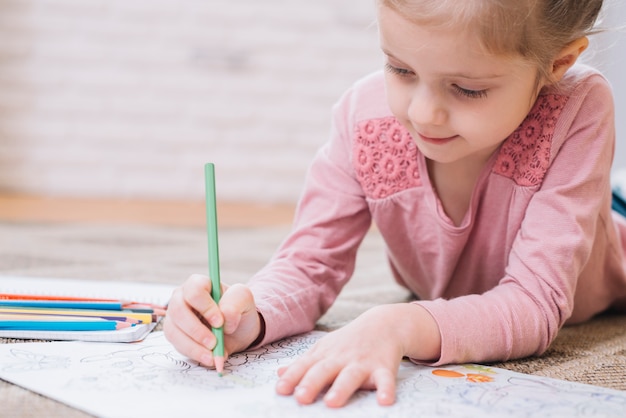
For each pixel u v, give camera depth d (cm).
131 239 179
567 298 78
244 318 72
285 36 278
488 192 87
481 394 63
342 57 279
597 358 81
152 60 273
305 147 282
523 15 67
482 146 73
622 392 65
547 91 83
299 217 96
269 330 77
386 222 94
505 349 74
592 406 61
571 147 82
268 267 89
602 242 96
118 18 271
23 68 269
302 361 63
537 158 83
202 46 275
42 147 271
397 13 66
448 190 89
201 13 274
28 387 62
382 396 60
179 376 65
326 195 95
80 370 67
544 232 80
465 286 96
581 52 77
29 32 268
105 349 74
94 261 140
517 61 69
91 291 98
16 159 271
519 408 60
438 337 70
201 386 63
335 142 97
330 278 92
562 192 81
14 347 74
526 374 70
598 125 83
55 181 273
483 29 65
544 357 80
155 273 129
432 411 59
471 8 64
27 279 107
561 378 72
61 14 269
